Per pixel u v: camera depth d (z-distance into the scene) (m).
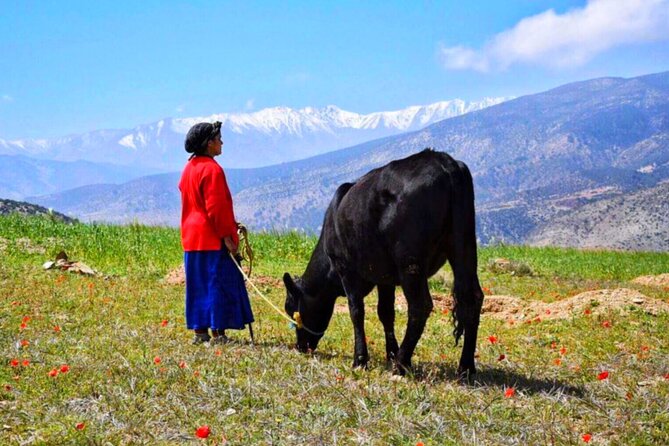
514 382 8.27
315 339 10.24
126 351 9.05
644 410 7.02
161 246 21.03
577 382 8.34
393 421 6.61
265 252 22.22
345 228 8.80
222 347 9.44
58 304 12.47
